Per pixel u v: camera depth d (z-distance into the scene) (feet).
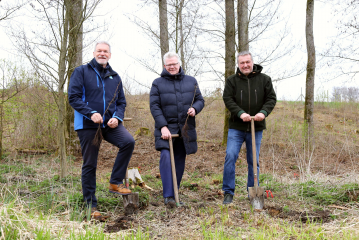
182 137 12.20
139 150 25.16
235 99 13.20
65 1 15.03
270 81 13.15
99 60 11.27
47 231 8.21
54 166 19.71
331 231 9.29
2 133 23.81
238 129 12.99
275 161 22.06
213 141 27.22
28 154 23.20
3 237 7.72
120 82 11.96
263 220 10.50
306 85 25.17
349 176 15.87
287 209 11.76
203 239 9.08
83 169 11.11
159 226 10.27
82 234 8.41
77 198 11.75
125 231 9.67
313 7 24.48
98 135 10.64
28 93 24.06
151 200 13.14
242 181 16.84
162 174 12.26
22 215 8.76
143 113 33.60
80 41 20.85
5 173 16.72
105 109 11.25
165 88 12.55
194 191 15.11
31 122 24.75
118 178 11.41
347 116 40.06
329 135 28.68
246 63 12.82
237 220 10.67
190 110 12.20
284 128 28.78
